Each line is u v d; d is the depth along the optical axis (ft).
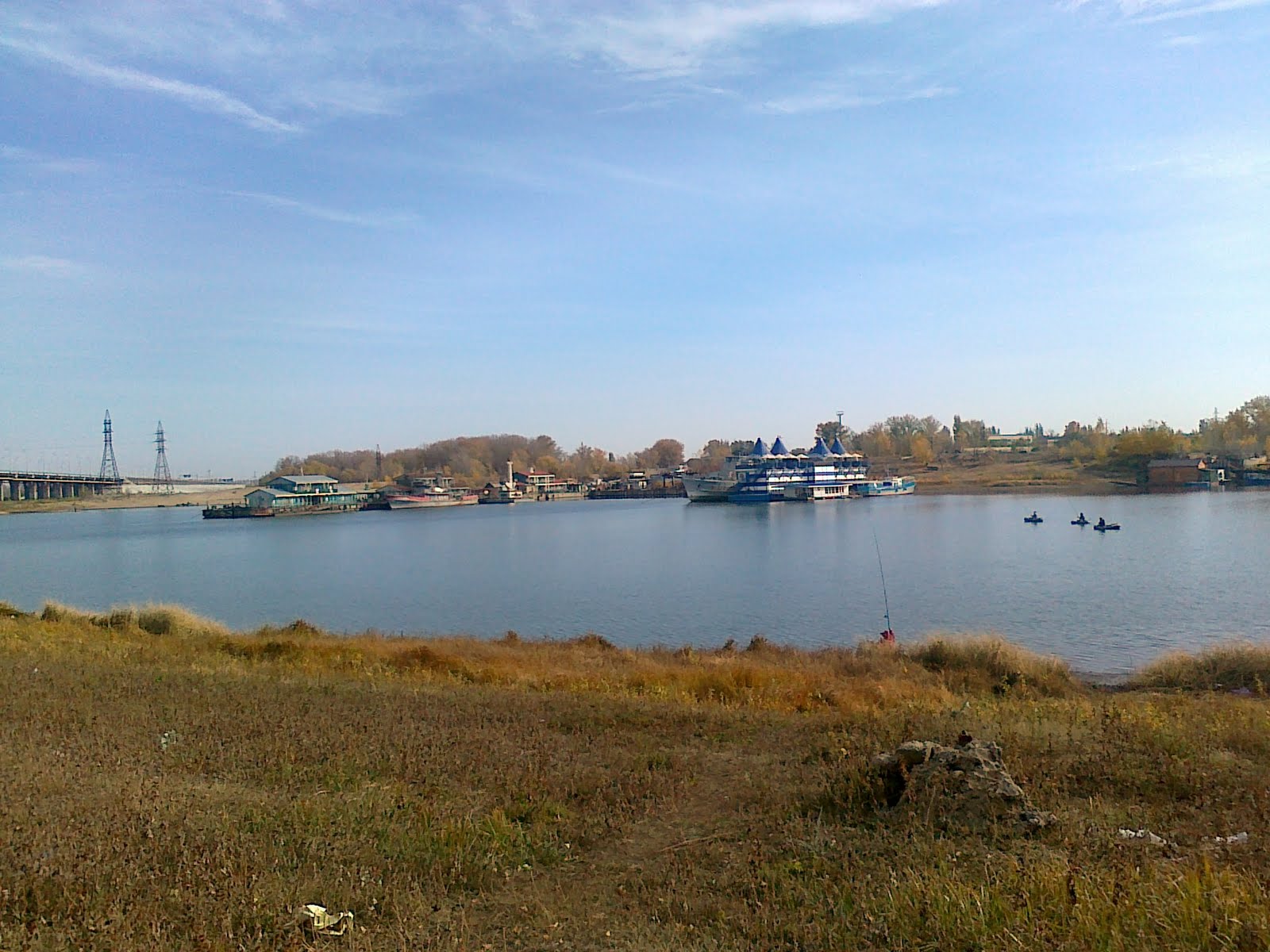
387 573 226.79
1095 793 30.27
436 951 19.27
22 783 29.63
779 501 541.75
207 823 26.27
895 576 188.75
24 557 287.48
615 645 119.03
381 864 24.32
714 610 151.53
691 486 604.90
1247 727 40.98
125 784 29.89
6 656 63.05
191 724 40.34
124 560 273.54
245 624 147.54
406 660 76.54
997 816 26.68
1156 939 18.49
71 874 21.98
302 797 30.07
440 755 35.86
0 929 19.12
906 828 26.14
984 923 19.31
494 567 234.17
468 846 25.73
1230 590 151.33
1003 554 222.69
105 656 66.13
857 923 20.39
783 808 29.68
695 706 50.39
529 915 21.67
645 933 20.45
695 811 30.30
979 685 73.56
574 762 35.94
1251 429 577.02
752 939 20.08
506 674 68.28
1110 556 206.69
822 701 57.88
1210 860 22.98
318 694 51.11
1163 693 70.69
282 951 18.90
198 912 20.36
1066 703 55.11
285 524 457.27
